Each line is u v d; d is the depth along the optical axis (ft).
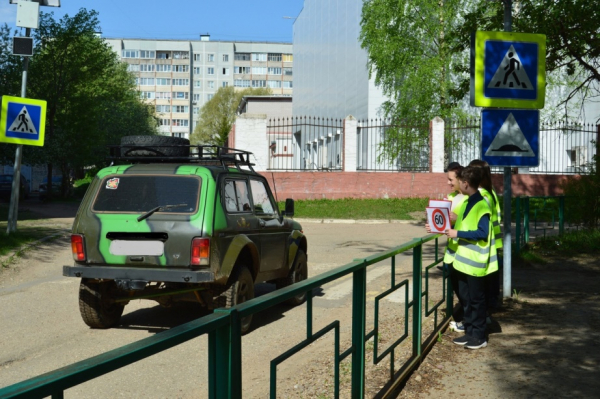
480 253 21.22
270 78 469.16
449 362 19.97
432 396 16.80
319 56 162.50
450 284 24.64
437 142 92.73
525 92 28.58
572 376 18.43
